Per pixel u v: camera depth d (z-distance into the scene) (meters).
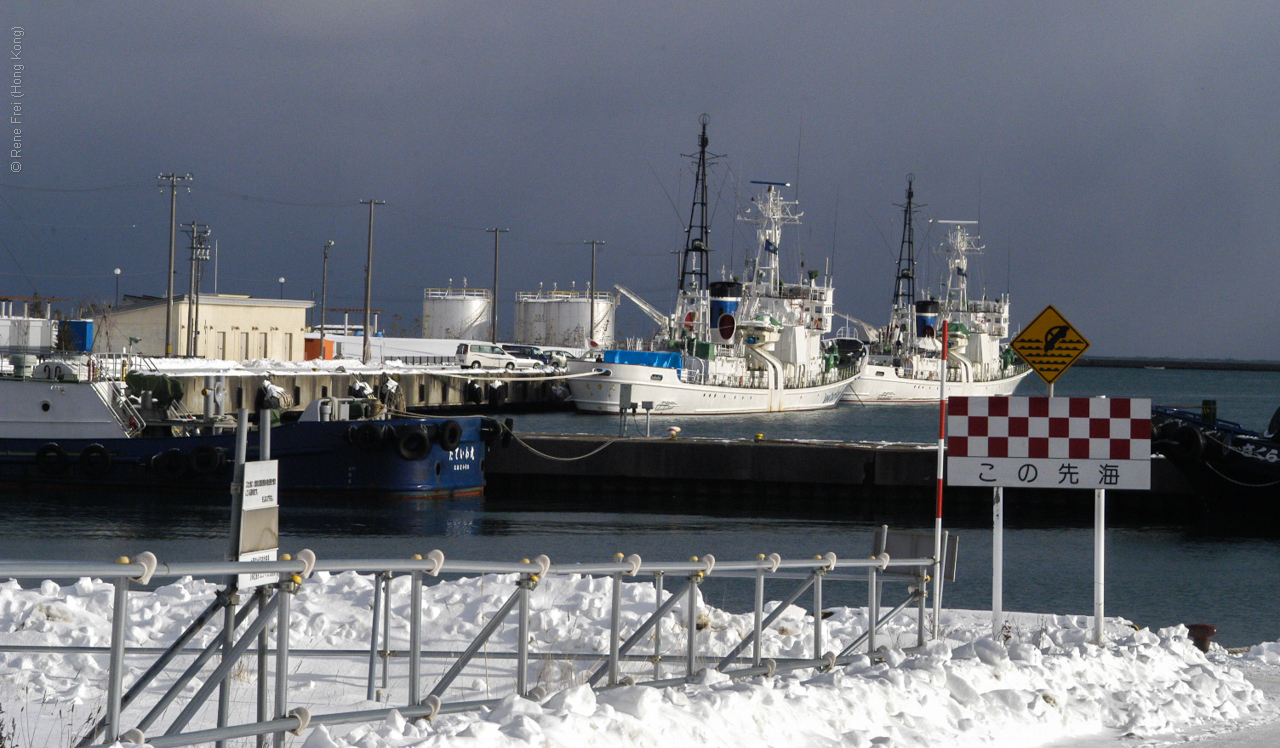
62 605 22.00
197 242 155.25
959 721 15.21
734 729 13.23
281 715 11.59
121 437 74.31
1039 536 64.38
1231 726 17.08
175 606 23.03
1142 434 22.41
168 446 72.94
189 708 11.18
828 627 23.59
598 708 12.64
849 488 77.00
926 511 74.38
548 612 22.89
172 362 132.75
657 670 17.25
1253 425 183.00
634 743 12.05
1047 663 18.73
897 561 20.55
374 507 69.56
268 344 169.50
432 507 70.69
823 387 173.38
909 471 76.06
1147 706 17.45
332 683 17.58
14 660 18.36
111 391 76.25
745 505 76.25
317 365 149.50
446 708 13.43
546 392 171.62
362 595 24.14
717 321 159.88
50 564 9.35
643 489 79.56
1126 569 53.19
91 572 9.56
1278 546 61.03
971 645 18.80
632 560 15.20
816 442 81.75
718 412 158.75
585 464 79.69
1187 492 72.38
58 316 165.88
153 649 17.28
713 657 18.67
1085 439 22.56
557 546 57.16
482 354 177.12
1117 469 22.50
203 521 62.91
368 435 70.81
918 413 179.25
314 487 71.62
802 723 13.98
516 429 132.25
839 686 15.20
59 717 14.70
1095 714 17.05
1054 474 22.64
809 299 170.62
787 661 18.11
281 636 11.52
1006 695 16.27
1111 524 69.69
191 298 153.75
